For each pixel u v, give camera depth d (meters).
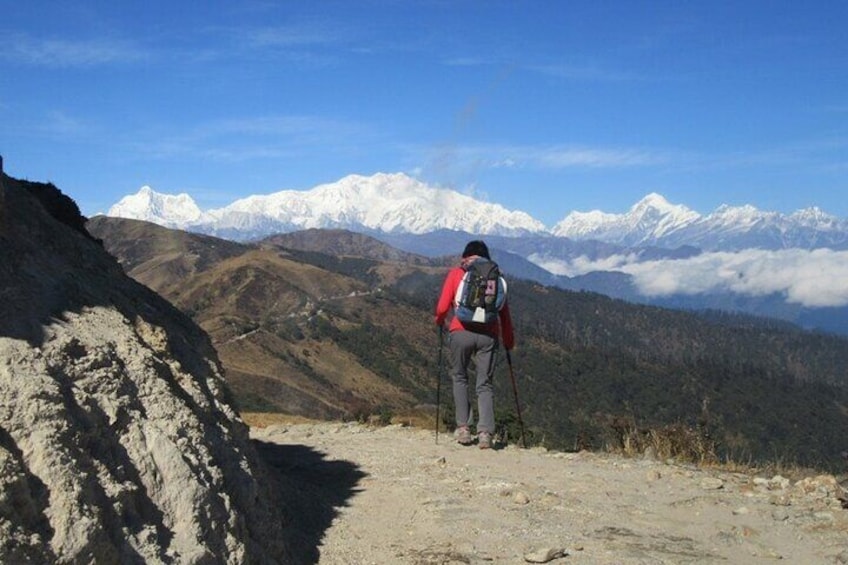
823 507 6.68
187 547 3.79
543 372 134.38
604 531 5.90
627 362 149.88
